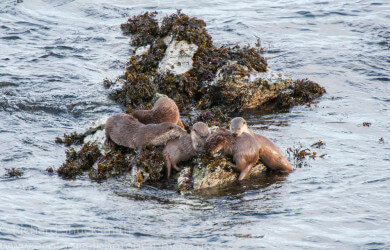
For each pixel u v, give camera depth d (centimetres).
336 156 3086
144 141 2828
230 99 4119
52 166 2952
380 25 6347
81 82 4447
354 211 2341
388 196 2494
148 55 4541
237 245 2030
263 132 3556
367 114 4003
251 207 2417
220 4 7681
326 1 7638
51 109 3891
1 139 3309
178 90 4175
